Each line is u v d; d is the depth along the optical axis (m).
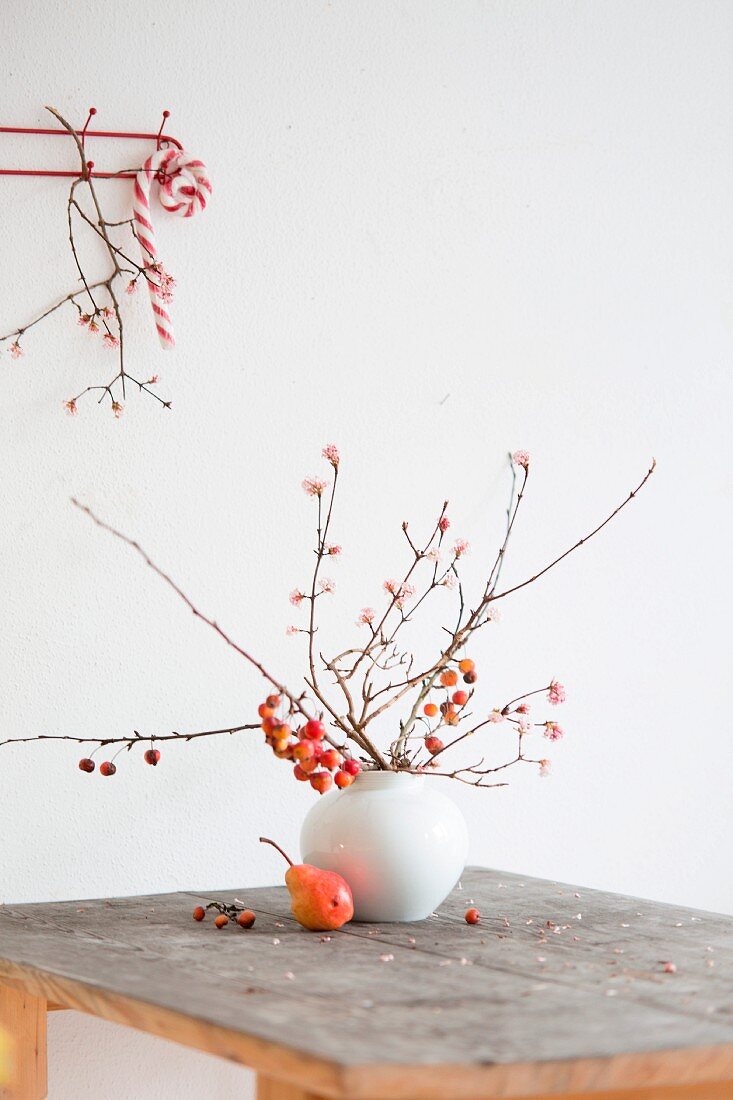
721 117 2.95
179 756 2.59
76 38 2.58
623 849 2.84
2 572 2.52
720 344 2.94
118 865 2.56
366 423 2.71
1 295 2.54
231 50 2.66
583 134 2.85
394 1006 1.87
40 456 2.54
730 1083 1.89
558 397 2.83
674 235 2.91
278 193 2.68
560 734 2.41
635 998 1.91
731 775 2.92
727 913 2.90
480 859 2.75
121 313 2.59
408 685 2.39
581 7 2.86
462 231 2.78
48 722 2.54
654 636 2.87
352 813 2.29
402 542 2.72
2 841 2.51
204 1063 2.59
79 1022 2.53
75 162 2.57
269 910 2.39
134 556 2.58
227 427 2.64
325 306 2.70
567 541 2.82
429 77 2.77
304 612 2.66
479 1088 1.71
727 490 2.94
